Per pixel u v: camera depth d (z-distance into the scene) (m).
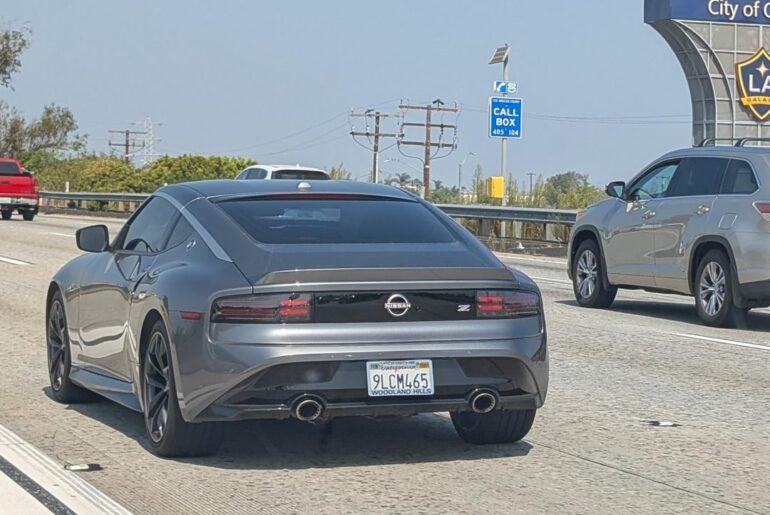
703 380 11.54
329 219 8.15
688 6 41.59
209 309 7.32
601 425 9.33
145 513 6.66
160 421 7.94
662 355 13.18
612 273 17.62
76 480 7.39
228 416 7.25
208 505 6.85
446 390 7.41
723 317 15.60
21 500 6.89
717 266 15.71
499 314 7.57
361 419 9.39
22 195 45.75
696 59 41.91
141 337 8.14
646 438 8.87
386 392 7.28
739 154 15.73
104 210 56.44
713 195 15.86
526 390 7.70
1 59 87.50
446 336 7.40
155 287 7.92
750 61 41.97
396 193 8.78
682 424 9.42
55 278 10.16
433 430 9.06
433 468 7.83
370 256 7.57
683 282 16.28
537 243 31.64
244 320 7.21
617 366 12.38
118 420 9.37
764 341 14.45
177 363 7.49
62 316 10.03
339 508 6.81
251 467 7.78
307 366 7.17
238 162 67.31
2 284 20.47
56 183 77.69
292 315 7.20
